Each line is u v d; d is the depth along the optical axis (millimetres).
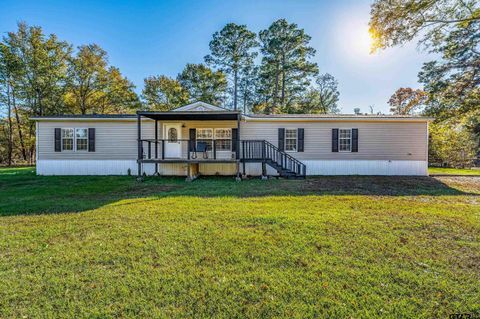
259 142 12430
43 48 21438
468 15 9727
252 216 4938
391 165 12484
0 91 21219
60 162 12430
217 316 2104
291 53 25438
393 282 2594
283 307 2213
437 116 13828
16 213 5211
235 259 3111
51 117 12148
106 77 25031
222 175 12719
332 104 30891
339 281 2615
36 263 3014
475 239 3742
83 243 3605
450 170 15578
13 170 14953
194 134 12797
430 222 4551
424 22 9828
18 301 2303
